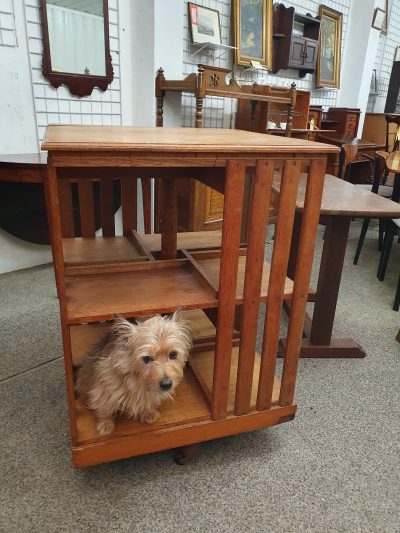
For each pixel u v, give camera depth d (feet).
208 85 9.46
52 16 8.50
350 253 12.34
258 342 7.22
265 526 4.04
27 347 6.74
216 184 4.21
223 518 4.09
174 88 9.68
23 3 8.05
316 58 15.46
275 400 4.92
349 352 7.04
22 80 8.42
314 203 4.10
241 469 4.69
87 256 5.90
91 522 3.98
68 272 4.57
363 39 17.54
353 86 18.37
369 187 15.87
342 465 4.82
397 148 14.15
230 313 4.16
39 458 4.66
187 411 4.60
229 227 3.85
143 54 10.04
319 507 4.27
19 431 5.02
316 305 6.84
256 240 4.01
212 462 4.77
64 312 3.64
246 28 12.26
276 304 4.38
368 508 4.29
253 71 13.55
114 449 4.21
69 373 3.85
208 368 5.29
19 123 8.59
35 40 8.42
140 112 10.59
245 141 4.02
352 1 17.37
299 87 16.05
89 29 9.20
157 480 4.49
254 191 3.85
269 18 12.78
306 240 4.24
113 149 3.30
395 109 21.49
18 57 8.24
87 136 3.86
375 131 20.26
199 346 5.54
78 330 5.90
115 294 4.22
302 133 13.58
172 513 4.12
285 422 5.31
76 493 4.27
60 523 3.95
